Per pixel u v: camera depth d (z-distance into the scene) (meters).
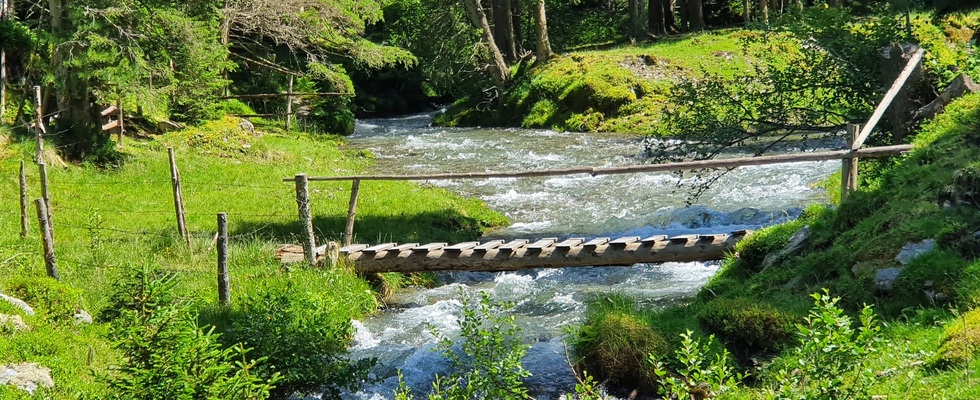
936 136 12.43
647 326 10.27
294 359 10.55
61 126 23.20
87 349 10.52
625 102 37.31
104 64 22.56
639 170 13.91
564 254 14.32
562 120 38.28
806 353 6.62
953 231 9.99
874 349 6.52
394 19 58.44
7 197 19.00
